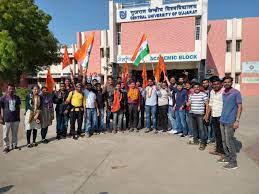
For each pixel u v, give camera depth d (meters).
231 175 5.91
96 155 7.52
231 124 6.27
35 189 5.36
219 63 27.92
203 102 8.06
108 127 10.81
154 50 24.67
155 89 10.57
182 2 23.75
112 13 25.20
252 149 7.92
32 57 29.98
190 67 25.34
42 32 30.88
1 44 24.56
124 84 11.05
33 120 8.59
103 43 29.84
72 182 5.68
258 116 14.23
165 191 5.17
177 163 6.77
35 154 7.71
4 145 8.01
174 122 10.44
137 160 7.05
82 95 9.77
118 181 5.70
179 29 24.02
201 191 5.13
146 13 24.66
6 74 28.05
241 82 27.58
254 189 5.17
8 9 26.70
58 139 9.53
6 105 8.03
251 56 27.20
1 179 5.88
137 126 10.98
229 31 27.58
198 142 8.63
